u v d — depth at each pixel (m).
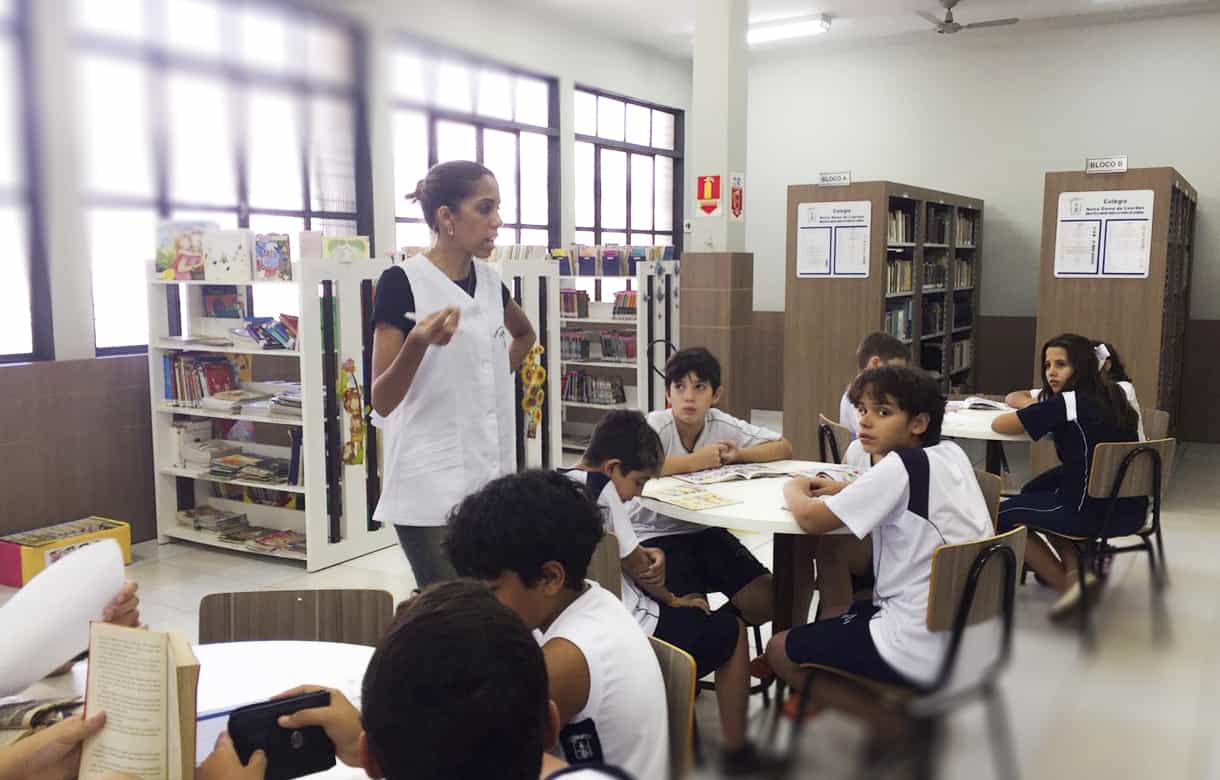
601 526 1.37
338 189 5.77
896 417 2.18
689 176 10.01
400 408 2.10
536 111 7.94
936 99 8.72
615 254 6.50
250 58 3.44
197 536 4.79
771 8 7.79
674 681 1.45
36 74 4.12
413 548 2.15
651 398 6.47
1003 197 8.53
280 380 5.31
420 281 2.06
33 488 4.46
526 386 5.08
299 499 4.86
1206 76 7.61
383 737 0.72
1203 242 7.70
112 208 4.65
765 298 9.63
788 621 2.59
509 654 0.74
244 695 1.42
